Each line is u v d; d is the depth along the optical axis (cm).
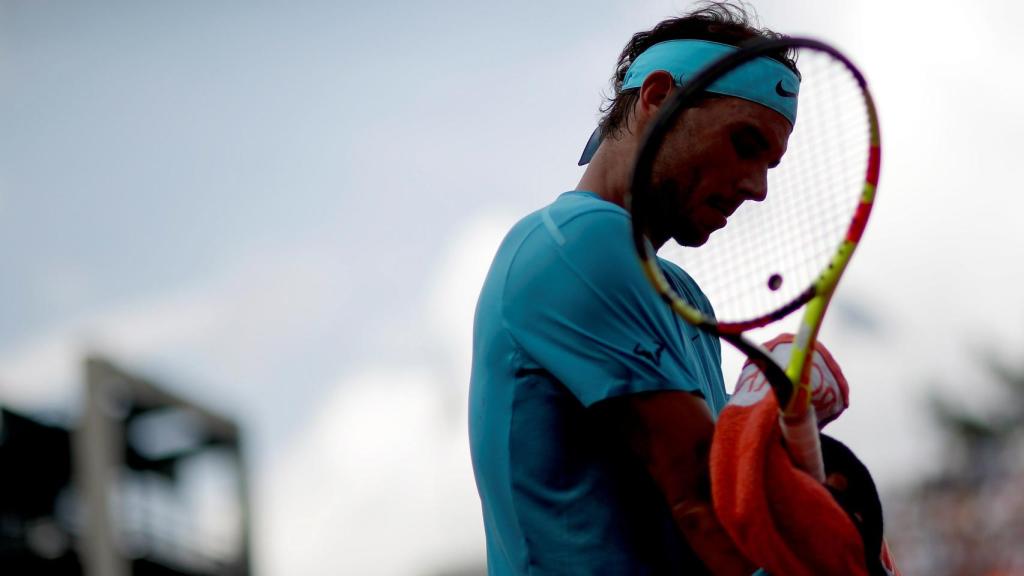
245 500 4409
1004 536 5600
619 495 737
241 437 4419
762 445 673
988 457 6019
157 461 4094
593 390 714
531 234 767
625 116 823
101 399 3738
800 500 678
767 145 766
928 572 5766
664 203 777
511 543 751
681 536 742
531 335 739
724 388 851
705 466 705
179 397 4106
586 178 831
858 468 753
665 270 820
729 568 693
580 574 726
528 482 739
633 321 726
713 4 854
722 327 669
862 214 708
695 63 796
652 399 711
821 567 680
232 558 4356
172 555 4053
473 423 776
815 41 683
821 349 774
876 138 714
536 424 739
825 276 701
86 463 3681
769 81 766
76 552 3722
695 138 768
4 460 3644
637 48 873
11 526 3641
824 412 771
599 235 740
